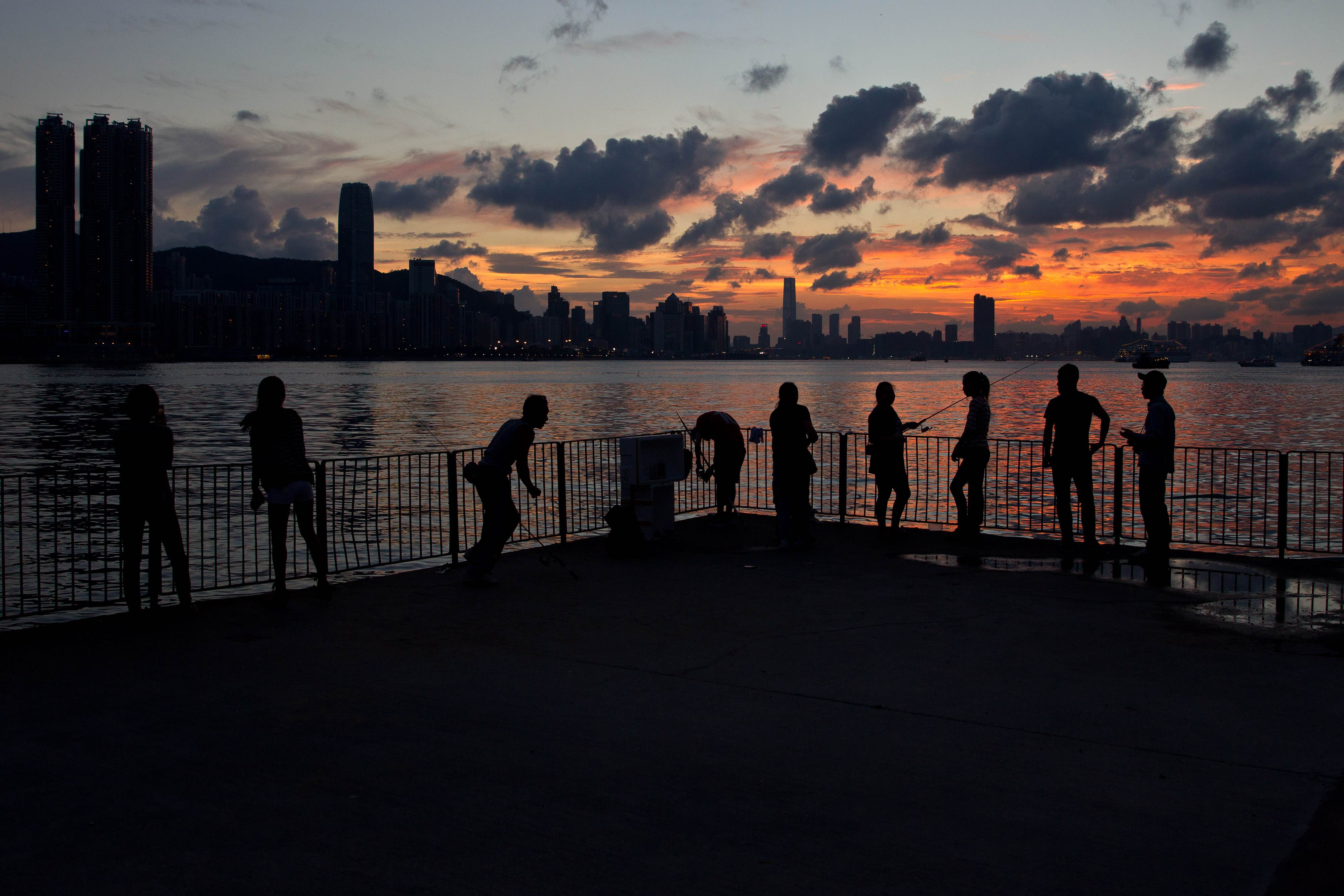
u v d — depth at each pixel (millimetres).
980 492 11352
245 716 5594
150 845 4000
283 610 8234
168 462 7891
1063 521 10766
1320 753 4906
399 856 3895
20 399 89688
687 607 8258
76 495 24578
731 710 5637
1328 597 8438
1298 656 6637
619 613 8062
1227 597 8445
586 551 10977
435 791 4531
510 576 9617
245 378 163625
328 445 43344
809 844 3979
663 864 3811
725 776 4676
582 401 86250
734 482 12477
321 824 4188
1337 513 20734
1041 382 147250
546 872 3754
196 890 3627
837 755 4941
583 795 4473
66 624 7781
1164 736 5160
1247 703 5664
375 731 5320
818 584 9148
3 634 7457
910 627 7500
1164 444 9820
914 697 5844
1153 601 8305
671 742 5137
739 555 10672
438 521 19578
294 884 3674
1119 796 4422
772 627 7559
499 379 166500
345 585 9250
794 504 10891
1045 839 4004
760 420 60062
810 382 149875
